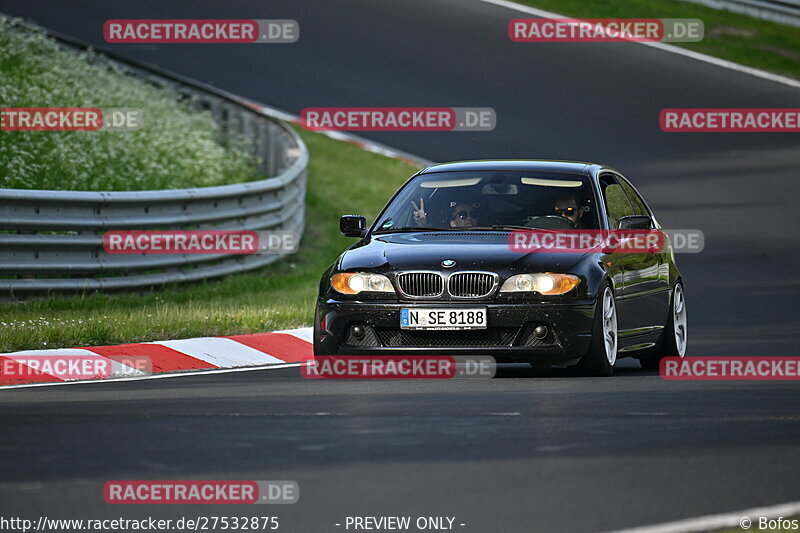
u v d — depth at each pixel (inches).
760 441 906.1
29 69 2997.0
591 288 1284.4
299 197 2615.7
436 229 1376.7
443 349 1267.2
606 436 916.6
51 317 1636.3
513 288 1266.0
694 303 2146.9
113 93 3014.3
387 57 4286.4
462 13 4766.2
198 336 1573.6
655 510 691.4
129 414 1017.5
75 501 709.9
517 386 1210.6
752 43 4694.9
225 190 2130.9
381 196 3164.4
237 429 939.3
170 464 804.0
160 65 4074.8
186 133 2908.5
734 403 1106.1
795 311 2052.2
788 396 1162.6
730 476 782.5
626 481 763.4
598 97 4050.2
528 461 820.0
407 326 1269.7
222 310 1747.0
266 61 4200.3
